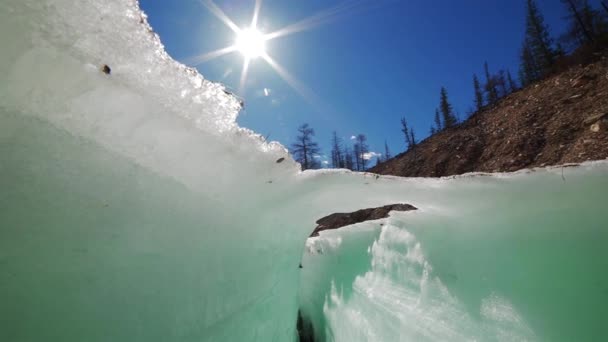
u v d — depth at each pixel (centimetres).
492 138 1178
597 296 159
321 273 539
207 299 179
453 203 243
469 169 1122
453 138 1422
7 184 96
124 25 120
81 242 114
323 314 486
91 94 113
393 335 270
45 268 104
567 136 817
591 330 155
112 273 124
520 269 197
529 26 1977
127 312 128
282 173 212
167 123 138
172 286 153
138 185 134
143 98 127
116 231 125
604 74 904
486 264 218
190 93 145
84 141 114
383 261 358
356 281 413
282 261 317
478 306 206
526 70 2212
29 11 96
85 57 110
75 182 112
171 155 146
